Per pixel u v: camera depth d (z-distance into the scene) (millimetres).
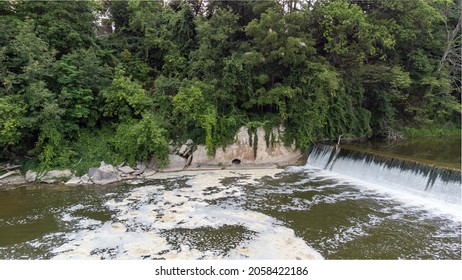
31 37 16156
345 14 19125
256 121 19203
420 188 13836
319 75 17891
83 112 17281
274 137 19531
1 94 15133
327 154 19172
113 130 18891
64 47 18875
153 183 16188
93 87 18000
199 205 13242
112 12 24547
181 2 23812
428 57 26469
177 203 13484
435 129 25969
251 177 17125
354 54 20297
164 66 22578
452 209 12305
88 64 17594
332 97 19641
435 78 24688
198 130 19219
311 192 14688
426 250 9602
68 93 16812
